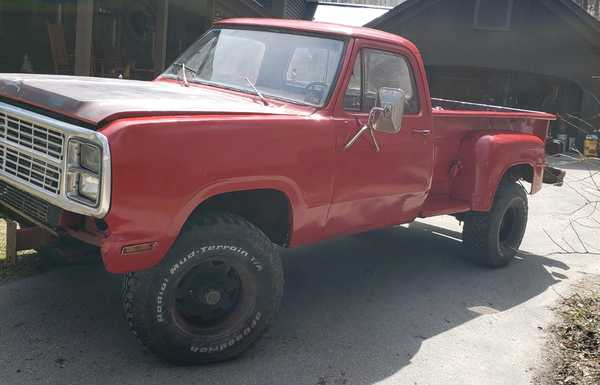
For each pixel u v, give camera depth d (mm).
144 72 16422
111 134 3221
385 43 4805
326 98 4375
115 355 3883
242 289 3883
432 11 21266
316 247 6766
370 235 7453
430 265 6473
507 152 6105
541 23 20969
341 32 4598
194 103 3865
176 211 3469
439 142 5754
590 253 6906
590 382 4156
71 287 4852
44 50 14734
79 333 4121
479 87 21844
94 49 15117
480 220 6285
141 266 3434
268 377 3811
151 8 16828
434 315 5098
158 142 3361
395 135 4832
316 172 4203
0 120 3926
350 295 5375
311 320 4750
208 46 5117
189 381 3660
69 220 3619
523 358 4453
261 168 3836
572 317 5285
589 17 20188
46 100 3672
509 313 5285
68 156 3338
